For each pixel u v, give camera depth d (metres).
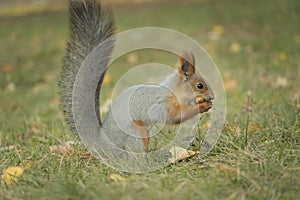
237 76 15.46
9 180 7.37
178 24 23.73
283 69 15.70
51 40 22.83
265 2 26.98
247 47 19.14
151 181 7.04
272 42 19.42
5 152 8.93
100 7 9.12
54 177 7.29
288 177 6.73
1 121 11.80
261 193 6.34
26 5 34.31
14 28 26.50
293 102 10.81
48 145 9.12
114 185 6.82
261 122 9.44
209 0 31.03
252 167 7.15
